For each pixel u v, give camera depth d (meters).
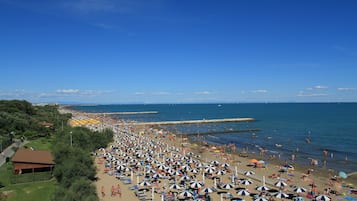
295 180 40.62
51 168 37.97
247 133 105.00
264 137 92.88
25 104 105.06
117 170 42.75
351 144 76.69
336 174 45.16
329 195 33.34
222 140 87.31
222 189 34.75
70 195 26.75
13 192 31.41
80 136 60.09
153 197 30.83
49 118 100.69
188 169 42.06
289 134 99.44
